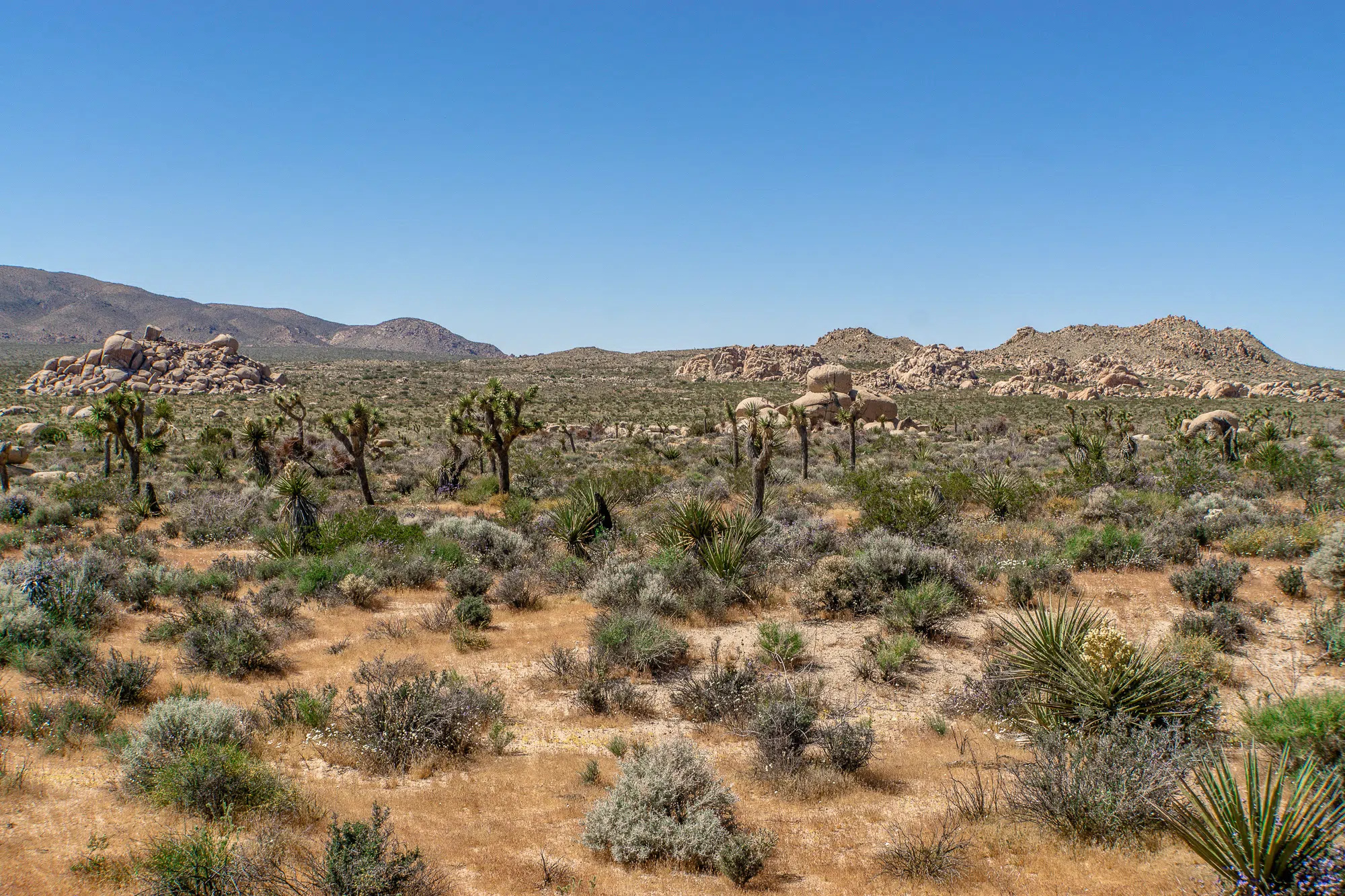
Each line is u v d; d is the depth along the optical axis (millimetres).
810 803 8422
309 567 19078
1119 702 8992
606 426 98750
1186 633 12938
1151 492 28156
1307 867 5355
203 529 26969
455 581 17891
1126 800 7012
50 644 12547
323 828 7551
